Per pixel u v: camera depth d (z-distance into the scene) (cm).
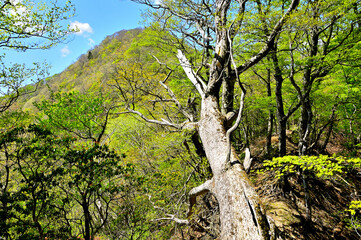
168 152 718
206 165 653
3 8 509
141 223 595
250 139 1781
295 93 776
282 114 816
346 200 805
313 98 820
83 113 702
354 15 580
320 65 616
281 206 729
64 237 427
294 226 640
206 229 635
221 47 482
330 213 732
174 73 834
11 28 530
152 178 669
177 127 477
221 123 405
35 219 393
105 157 491
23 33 547
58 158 459
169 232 712
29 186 407
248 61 491
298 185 822
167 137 669
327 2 441
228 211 275
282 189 794
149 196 610
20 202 436
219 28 465
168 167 743
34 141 425
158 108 909
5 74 582
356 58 592
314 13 450
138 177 539
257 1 609
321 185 850
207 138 393
